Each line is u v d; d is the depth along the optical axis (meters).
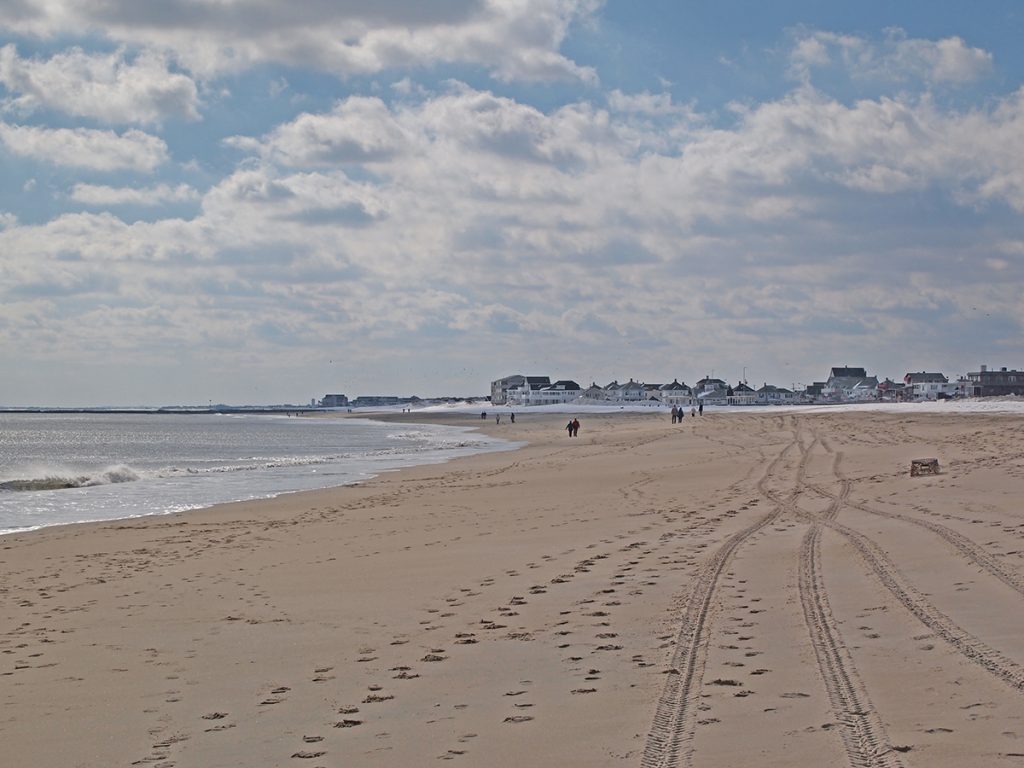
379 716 7.89
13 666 10.40
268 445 91.56
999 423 56.53
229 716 8.15
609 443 62.97
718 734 6.82
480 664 9.38
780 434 60.31
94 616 13.16
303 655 10.28
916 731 6.54
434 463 49.38
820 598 11.14
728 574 13.09
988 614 9.75
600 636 10.14
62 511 29.19
